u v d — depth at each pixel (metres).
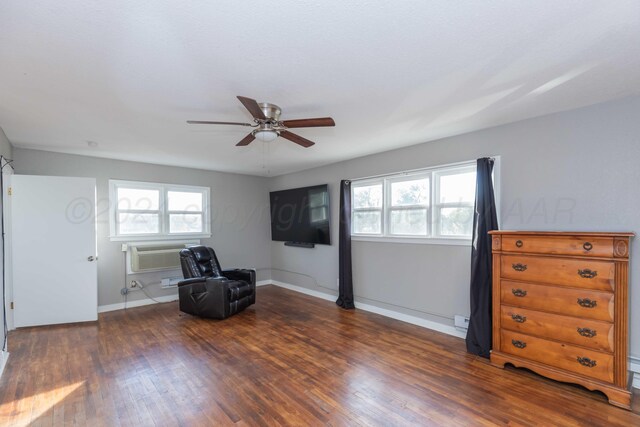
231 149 3.95
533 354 2.50
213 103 2.43
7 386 2.39
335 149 4.00
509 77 2.03
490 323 2.90
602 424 1.94
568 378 2.31
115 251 4.54
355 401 2.19
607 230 2.46
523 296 2.55
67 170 4.17
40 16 1.36
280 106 2.50
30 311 3.72
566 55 1.75
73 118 2.76
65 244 3.89
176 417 2.01
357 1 1.29
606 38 1.58
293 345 3.18
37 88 2.13
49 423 1.96
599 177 2.50
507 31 1.52
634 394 2.25
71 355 2.94
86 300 3.97
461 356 2.91
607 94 2.32
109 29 1.47
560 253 2.36
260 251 6.27
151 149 3.92
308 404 2.15
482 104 2.50
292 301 4.98
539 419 1.99
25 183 3.71
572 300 2.31
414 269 3.84
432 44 1.64
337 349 3.07
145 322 3.93
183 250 4.46
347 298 4.53
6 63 1.79
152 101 2.38
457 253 3.43
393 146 3.87
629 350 2.36
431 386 2.38
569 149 2.64
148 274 4.82
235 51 1.69
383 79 2.05
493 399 2.20
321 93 2.27
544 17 1.41
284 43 1.61
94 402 2.18
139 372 2.61
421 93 2.28
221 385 2.40
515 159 2.94
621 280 2.12
